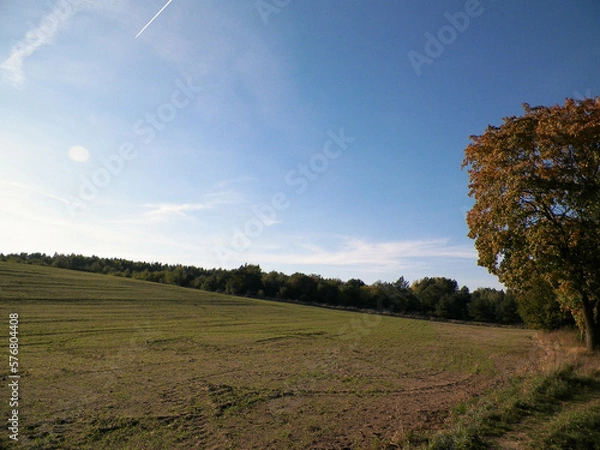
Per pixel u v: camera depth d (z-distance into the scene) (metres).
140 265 119.75
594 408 9.32
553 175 18.94
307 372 19.55
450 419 10.32
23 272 63.31
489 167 21.45
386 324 53.19
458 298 81.38
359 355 26.19
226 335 33.59
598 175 19.92
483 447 7.65
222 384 16.23
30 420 10.79
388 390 16.03
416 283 93.31
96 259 116.69
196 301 63.19
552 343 31.28
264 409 12.83
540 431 8.31
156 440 9.86
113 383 15.56
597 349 20.45
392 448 8.76
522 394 11.23
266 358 23.67
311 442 9.74
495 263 22.62
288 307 71.50
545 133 19.11
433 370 21.45
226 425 11.12
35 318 32.69
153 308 49.09
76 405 12.41
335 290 88.56
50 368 17.38
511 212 20.25
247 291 91.62
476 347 33.22
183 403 13.25
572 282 19.95
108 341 26.30
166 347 25.77
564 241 19.95
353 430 10.67
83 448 9.18
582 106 19.44
